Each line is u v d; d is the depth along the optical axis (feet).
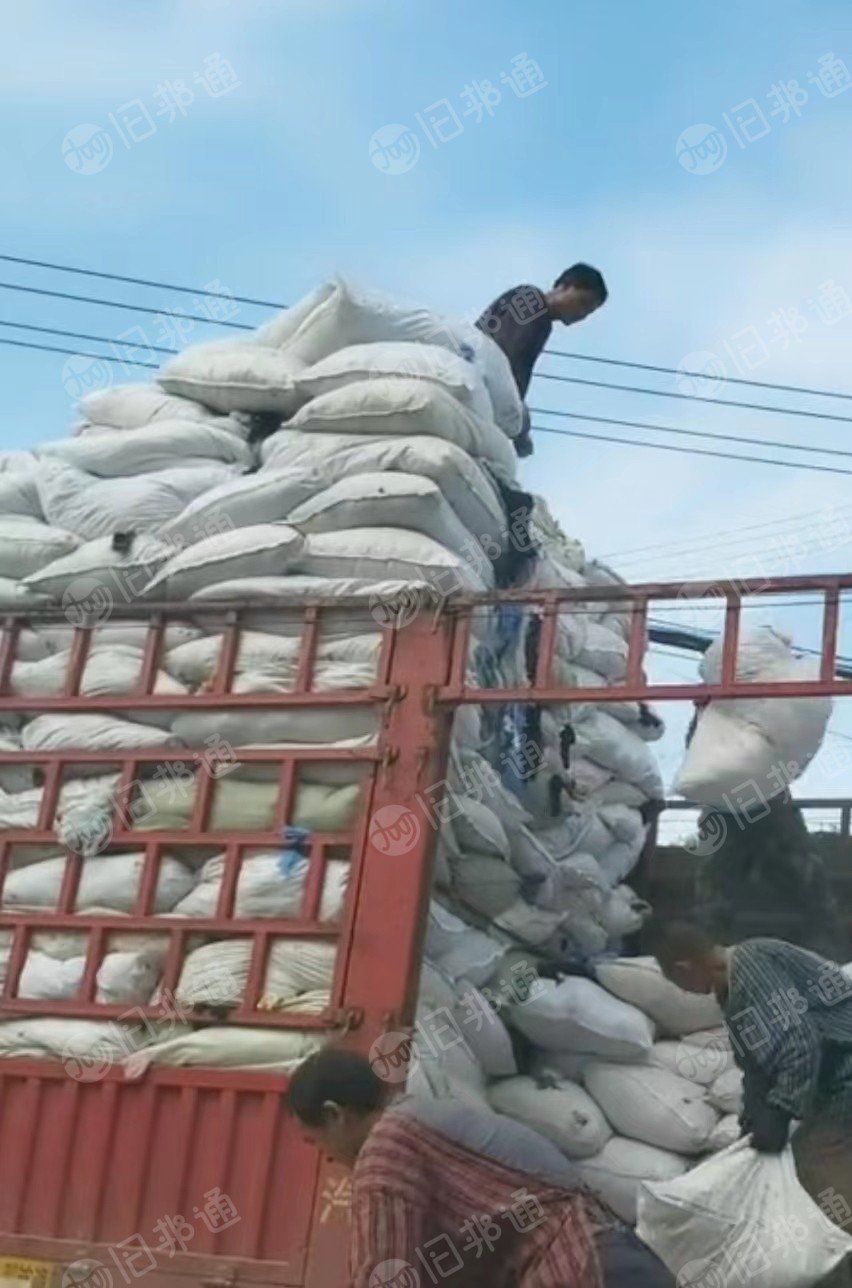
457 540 18.02
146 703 17.28
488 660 17.47
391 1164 10.44
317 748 16.46
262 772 16.69
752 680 17.06
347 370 18.62
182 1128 15.65
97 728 17.35
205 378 19.51
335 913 15.90
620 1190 16.65
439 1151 10.57
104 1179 15.76
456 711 16.79
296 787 16.47
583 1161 16.89
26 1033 16.46
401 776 16.11
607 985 17.95
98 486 18.80
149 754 17.07
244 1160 15.38
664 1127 16.81
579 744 19.93
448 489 17.98
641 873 20.83
